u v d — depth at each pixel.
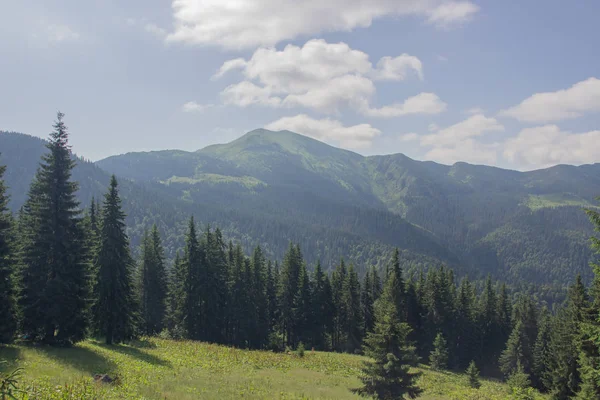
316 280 67.75
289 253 67.31
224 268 56.00
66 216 29.17
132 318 36.81
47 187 28.72
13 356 21.50
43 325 27.25
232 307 56.38
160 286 55.16
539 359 58.00
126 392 16.61
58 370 19.53
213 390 20.92
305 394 23.80
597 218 16.83
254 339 58.50
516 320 74.50
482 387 42.56
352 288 67.81
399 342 21.36
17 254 27.66
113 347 32.66
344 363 41.72
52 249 28.38
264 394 21.80
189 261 51.78
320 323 66.00
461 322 68.25
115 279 34.50
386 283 63.31
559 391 34.47
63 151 29.42
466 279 77.00
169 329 55.53
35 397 13.15
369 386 21.33
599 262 16.72
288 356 43.09
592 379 22.14
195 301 51.56
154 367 25.55
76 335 28.91
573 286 35.50
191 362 30.28
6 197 26.02
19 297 27.41
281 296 65.62
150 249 55.06
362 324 67.81
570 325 35.38
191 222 52.50
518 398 22.39
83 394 14.38
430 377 44.47
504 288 77.94
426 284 71.75
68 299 28.25
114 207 34.72
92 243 34.97
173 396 17.89
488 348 72.81
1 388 7.59
